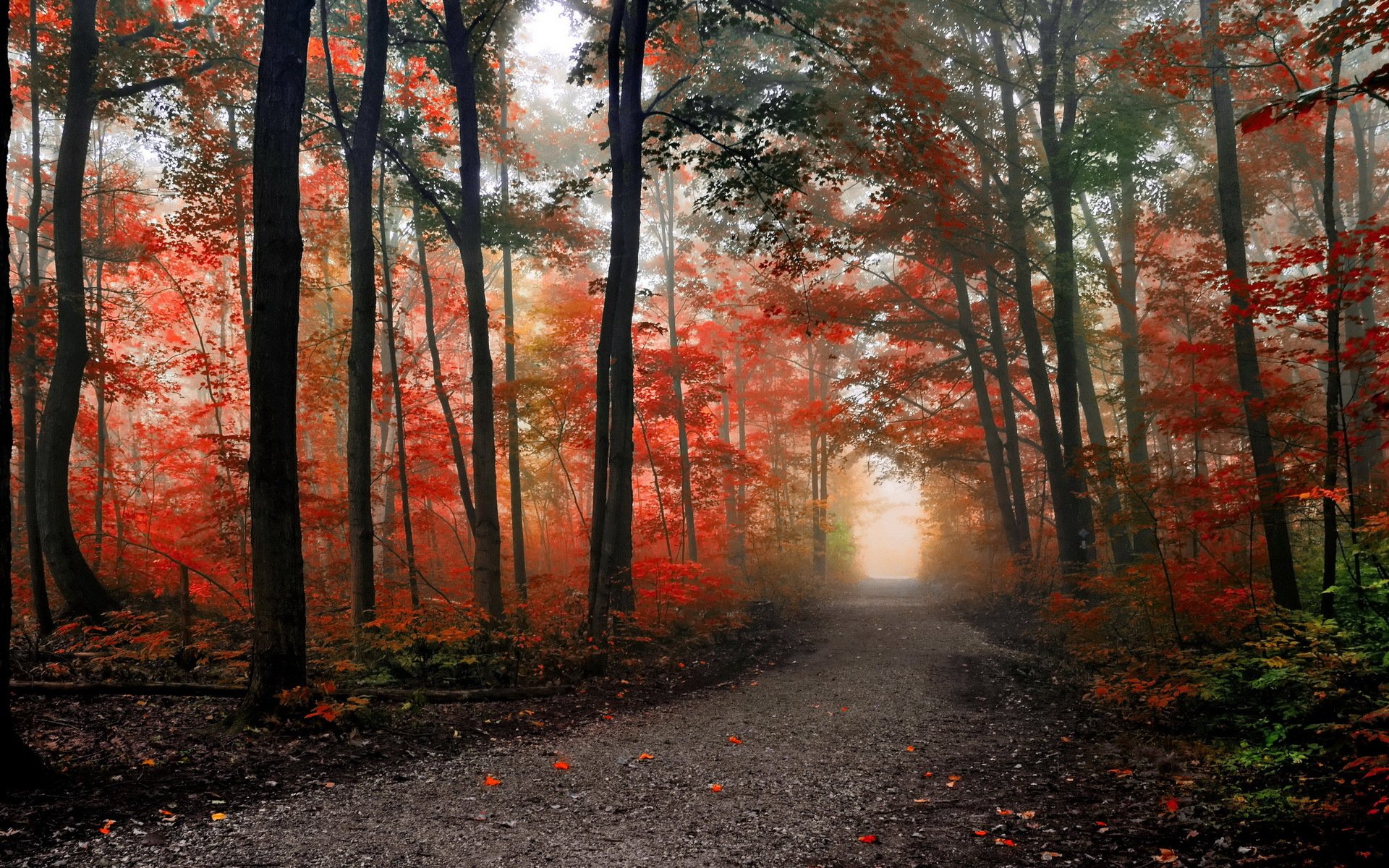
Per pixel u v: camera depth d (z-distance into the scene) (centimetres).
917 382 2158
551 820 459
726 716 808
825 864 396
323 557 2198
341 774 541
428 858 390
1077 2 1519
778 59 1791
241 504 1411
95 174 2048
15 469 1739
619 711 837
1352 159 2023
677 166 1252
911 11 1577
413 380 1977
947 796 521
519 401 1678
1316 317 784
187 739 596
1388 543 665
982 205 1662
